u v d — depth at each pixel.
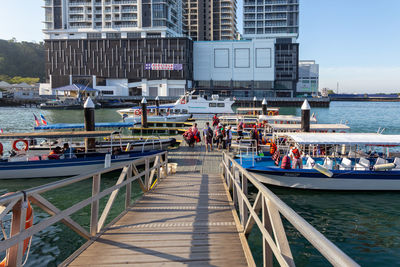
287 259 3.26
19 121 52.34
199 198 9.54
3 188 15.12
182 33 131.38
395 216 11.80
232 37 139.25
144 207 8.46
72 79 105.00
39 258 8.30
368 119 61.78
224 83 112.50
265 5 118.12
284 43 110.38
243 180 6.75
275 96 112.81
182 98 54.66
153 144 21.33
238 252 5.30
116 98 100.06
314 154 17.67
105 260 4.98
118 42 106.12
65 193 14.18
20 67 173.00
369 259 8.68
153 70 106.25
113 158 16.91
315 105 103.44
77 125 20.55
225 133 20.92
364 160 15.48
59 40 106.69
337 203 13.17
